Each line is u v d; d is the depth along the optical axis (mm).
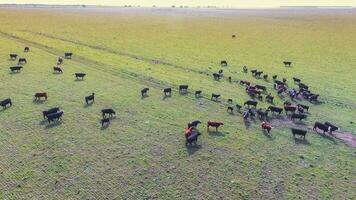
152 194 23219
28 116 34312
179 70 53375
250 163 27031
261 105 39062
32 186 23703
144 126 33000
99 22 108250
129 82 46062
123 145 29312
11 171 25281
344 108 39688
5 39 70125
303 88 44250
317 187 24266
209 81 48125
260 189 23938
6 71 48625
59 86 43438
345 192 23797
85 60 56625
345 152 29125
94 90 42438
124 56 61094
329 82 49656
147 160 27125
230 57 63781
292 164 27047
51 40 72125
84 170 25672
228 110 37406
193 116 35594
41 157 27219
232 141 30391
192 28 100625
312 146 29953
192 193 23406
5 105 36188
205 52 67250
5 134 30641
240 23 117625
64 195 22891
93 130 31875
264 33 92875
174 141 30141
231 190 23766
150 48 69062
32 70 49719
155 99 40125
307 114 37125
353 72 55188
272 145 29906
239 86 46281
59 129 31844
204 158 27578
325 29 101375
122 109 36844
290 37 86750
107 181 24453
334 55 67000
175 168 26141
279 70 55750
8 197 22531
